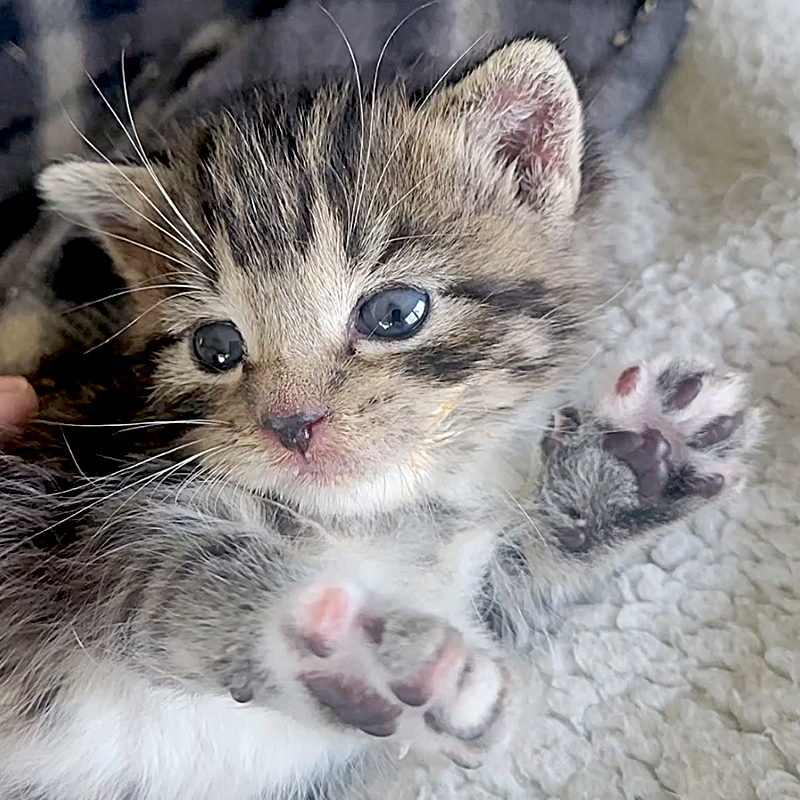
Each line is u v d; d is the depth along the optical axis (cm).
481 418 12
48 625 12
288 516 12
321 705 10
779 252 17
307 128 13
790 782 12
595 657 14
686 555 14
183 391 12
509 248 13
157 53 16
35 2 15
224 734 13
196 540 12
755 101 19
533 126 13
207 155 13
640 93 19
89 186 13
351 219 12
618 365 14
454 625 11
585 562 14
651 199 19
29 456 13
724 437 13
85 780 12
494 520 13
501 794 13
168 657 11
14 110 15
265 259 12
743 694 13
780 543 14
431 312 12
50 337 14
